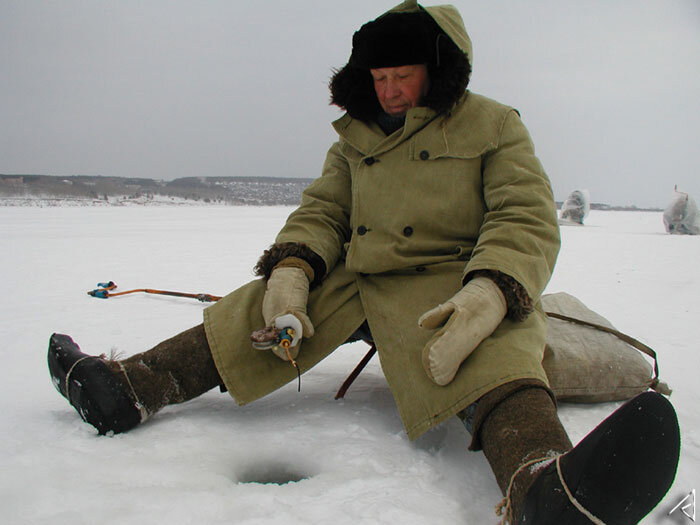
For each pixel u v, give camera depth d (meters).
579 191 27.58
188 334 2.21
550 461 1.37
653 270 8.08
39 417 2.21
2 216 28.59
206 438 2.01
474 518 1.58
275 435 2.07
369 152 2.29
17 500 1.53
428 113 2.17
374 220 2.27
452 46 2.09
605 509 1.22
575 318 2.69
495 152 2.17
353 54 2.27
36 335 3.84
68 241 12.62
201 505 1.53
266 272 2.27
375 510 1.53
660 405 1.19
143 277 6.99
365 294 2.23
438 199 2.19
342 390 2.47
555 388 2.37
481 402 1.68
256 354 2.15
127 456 1.83
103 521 1.45
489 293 1.81
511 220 2.02
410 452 1.95
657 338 3.86
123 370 2.07
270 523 1.46
